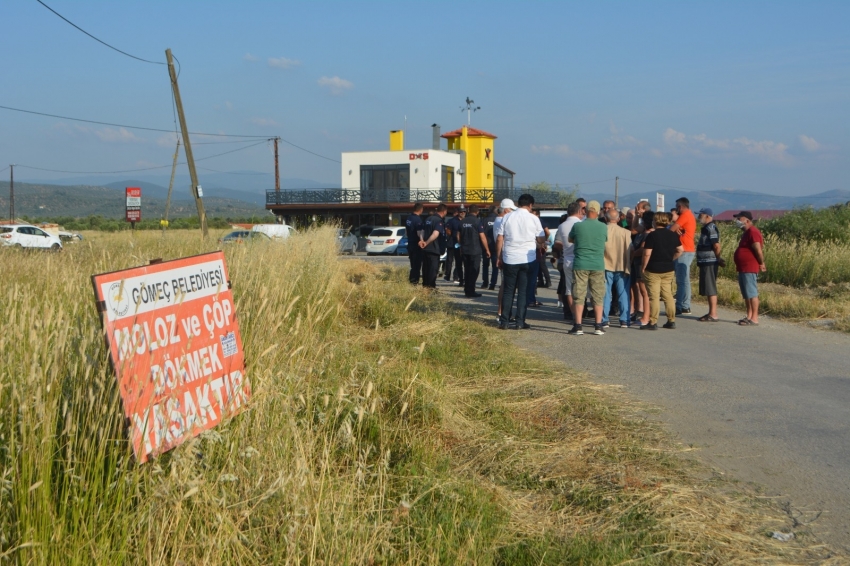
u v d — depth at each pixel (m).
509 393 6.48
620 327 10.87
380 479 4.00
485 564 3.43
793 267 17.09
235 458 3.82
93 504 3.06
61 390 3.35
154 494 3.20
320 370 5.43
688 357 8.64
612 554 3.58
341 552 3.25
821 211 24.52
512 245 10.28
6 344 3.50
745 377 7.63
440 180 50.00
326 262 11.31
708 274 11.59
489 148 56.12
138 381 3.60
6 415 3.22
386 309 9.82
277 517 3.45
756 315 11.27
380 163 48.53
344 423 4.41
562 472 4.71
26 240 35.06
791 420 6.11
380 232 36.72
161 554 3.05
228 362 4.33
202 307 4.18
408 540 3.58
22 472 2.97
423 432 5.10
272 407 4.38
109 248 11.34
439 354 7.67
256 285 6.37
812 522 4.16
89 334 3.82
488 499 4.12
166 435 3.68
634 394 6.82
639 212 12.41
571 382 7.00
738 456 5.20
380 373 5.64
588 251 9.98
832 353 9.06
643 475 4.70
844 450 5.38
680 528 3.95
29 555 2.79
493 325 10.61
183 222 66.12
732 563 3.63
